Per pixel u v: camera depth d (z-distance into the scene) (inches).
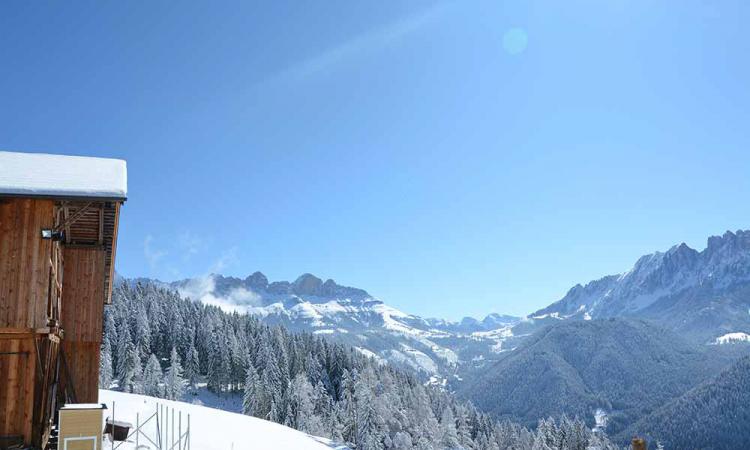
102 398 1736.0
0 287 687.1
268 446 1289.4
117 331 4891.7
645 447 372.2
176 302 5969.5
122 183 751.7
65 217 872.9
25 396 687.7
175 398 3973.9
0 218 699.4
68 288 1035.9
